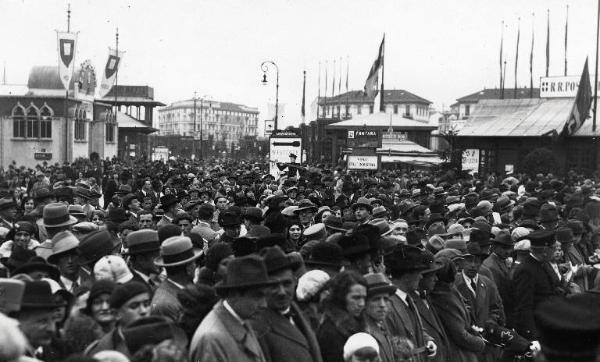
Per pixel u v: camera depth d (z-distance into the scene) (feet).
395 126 225.35
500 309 31.78
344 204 60.54
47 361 18.90
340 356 20.90
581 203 63.98
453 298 27.66
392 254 25.86
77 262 27.17
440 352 26.48
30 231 32.68
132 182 90.27
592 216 57.67
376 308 21.98
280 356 19.79
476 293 30.78
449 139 198.39
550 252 33.45
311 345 20.57
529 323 32.73
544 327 9.50
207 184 82.48
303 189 67.92
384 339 22.26
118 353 15.30
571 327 9.24
